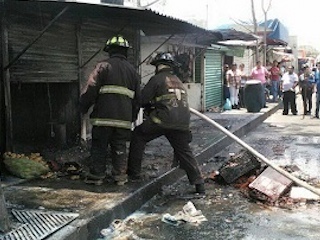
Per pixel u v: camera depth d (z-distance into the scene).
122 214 5.05
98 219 4.54
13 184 5.72
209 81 17.33
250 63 24.70
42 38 7.04
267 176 6.04
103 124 5.62
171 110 5.75
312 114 17.52
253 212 5.36
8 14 6.32
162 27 8.95
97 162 5.74
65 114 8.45
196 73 16.36
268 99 21.86
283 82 17.36
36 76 6.94
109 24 8.86
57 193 5.36
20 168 6.06
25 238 3.85
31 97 8.71
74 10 6.54
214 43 14.80
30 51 6.79
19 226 4.16
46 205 4.87
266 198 5.74
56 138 8.24
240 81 17.98
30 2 5.77
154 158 7.58
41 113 8.68
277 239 4.47
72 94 8.25
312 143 10.53
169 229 4.76
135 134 6.05
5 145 6.42
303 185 5.69
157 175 6.36
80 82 8.07
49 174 6.20
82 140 8.29
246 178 6.62
